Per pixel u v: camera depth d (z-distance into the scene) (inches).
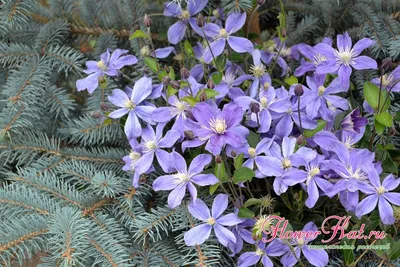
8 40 45.5
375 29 42.4
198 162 35.6
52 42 44.7
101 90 42.7
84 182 39.0
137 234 37.7
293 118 37.2
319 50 37.2
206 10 44.6
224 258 37.4
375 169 34.4
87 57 46.7
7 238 34.7
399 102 41.8
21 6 42.8
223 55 40.8
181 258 37.0
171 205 35.3
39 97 42.4
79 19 46.6
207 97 36.1
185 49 41.8
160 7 46.4
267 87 38.0
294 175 35.1
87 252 35.4
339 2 44.4
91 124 41.1
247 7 41.4
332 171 35.6
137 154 37.6
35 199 36.8
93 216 36.9
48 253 38.6
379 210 34.0
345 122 37.2
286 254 36.1
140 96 38.4
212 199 38.3
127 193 38.1
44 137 43.3
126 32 46.8
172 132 37.0
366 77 42.1
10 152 40.3
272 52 42.5
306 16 45.2
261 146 36.0
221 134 34.1
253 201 35.6
